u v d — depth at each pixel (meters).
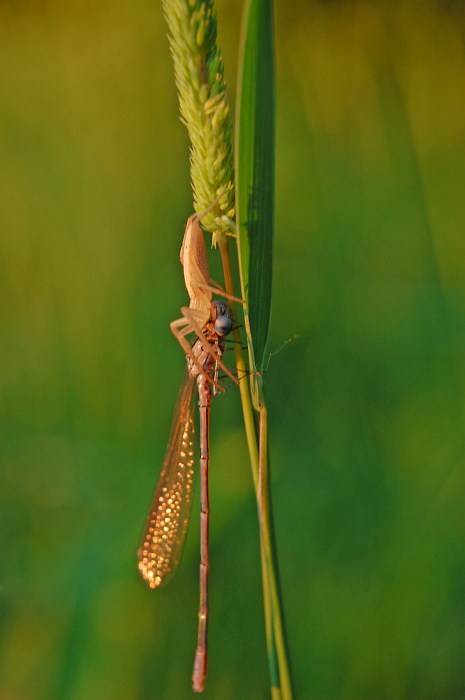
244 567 0.29
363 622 0.28
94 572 0.29
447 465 0.28
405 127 0.29
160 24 0.30
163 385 0.30
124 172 0.30
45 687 0.29
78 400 0.30
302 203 0.29
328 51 0.30
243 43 0.26
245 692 0.29
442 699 0.28
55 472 0.29
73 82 0.30
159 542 0.29
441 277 0.29
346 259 0.29
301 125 0.30
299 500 0.29
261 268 0.26
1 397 0.30
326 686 0.28
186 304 0.30
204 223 0.26
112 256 0.30
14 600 0.29
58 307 0.30
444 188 0.29
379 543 0.28
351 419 0.29
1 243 0.30
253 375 0.26
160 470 0.29
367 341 0.29
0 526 0.29
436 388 0.29
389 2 0.30
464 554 0.28
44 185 0.30
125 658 0.29
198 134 0.26
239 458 0.29
